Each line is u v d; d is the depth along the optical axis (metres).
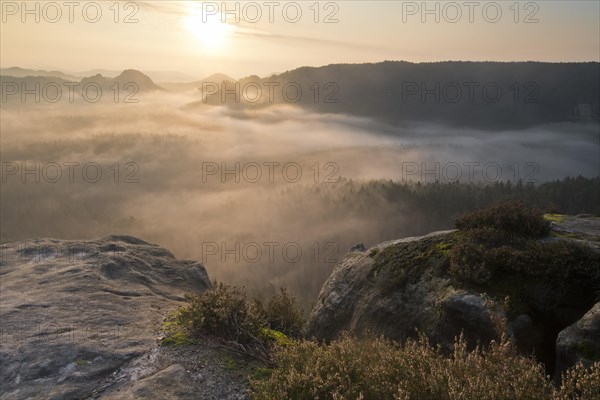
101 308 9.27
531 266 7.56
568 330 6.31
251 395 5.89
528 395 4.11
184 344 7.47
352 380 5.18
